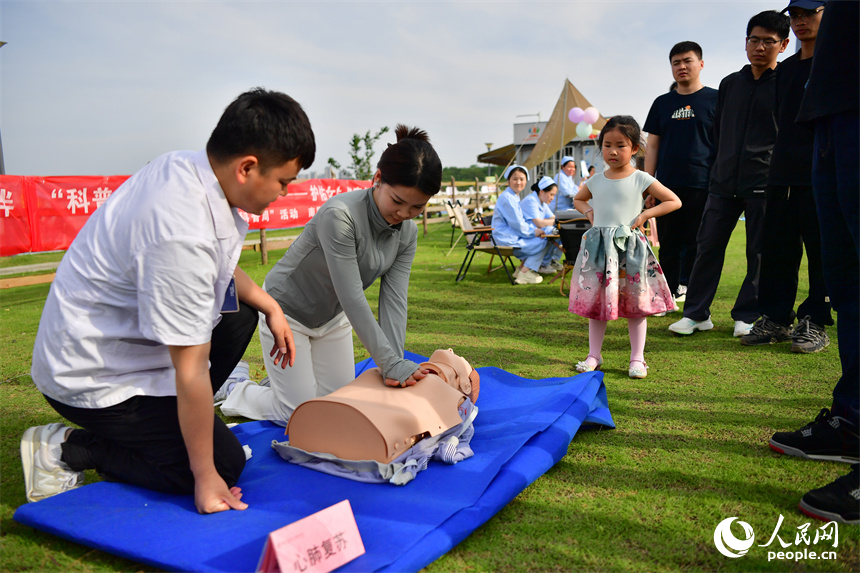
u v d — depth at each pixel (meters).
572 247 6.07
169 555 1.54
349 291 2.26
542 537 1.75
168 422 1.86
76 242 1.79
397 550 1.55
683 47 4.75
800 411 2.75
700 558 1.63
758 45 3.87
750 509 1.90
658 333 4.46
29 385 3.46
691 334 4.36
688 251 5.30
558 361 3.78
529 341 4.34
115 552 1.61
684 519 1.84
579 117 10.98
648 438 2.50
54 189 7.31
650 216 3.34
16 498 2.05
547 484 2.09
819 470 2.15
